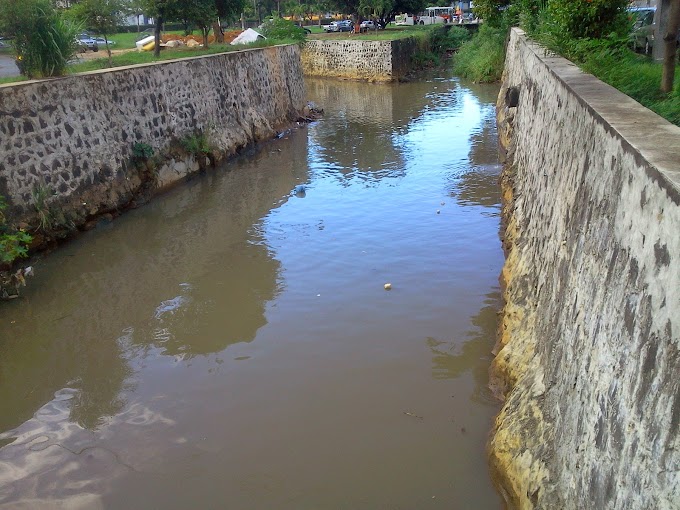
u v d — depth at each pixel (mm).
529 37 13812
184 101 15172
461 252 10125
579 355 4234
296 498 5188
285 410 6355
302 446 5809
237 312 8500
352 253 10328
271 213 12586
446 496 5109
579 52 9109
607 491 3354
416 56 38781
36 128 10266
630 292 3424
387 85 33031
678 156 3396
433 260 9867
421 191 13586
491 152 16641
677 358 2768
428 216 11945
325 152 17891
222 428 6133
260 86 20156
